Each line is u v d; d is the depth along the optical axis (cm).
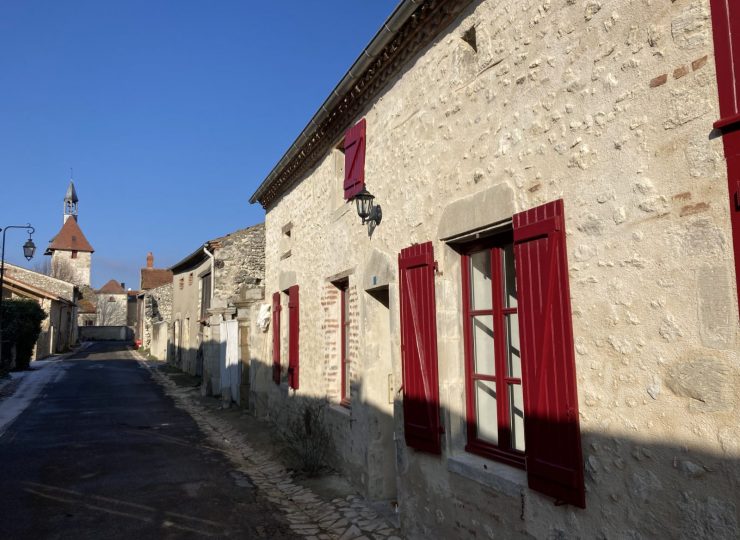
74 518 504
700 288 233
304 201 828
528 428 318
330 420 679
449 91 426
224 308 1477
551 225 307
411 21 460
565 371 294
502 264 382
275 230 1022
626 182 269
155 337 3234
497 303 382
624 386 264
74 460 733
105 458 746
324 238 723
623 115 272
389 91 534
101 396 1473
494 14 374
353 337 604
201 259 1897
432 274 426
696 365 232
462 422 409
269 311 1055
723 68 228
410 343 449
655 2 259
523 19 346
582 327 289
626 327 265
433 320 419
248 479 642
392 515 506
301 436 717
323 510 525
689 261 238
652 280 254
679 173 245
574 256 296
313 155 766
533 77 334
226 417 1116
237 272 1538
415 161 474
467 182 397
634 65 268
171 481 630
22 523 491
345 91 597
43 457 750
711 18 234
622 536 261
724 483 219
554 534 301
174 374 2097
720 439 221
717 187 229
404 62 501
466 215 389
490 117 374
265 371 1056
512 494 333
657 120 255
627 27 272
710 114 233
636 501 255
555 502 296
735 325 220
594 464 277
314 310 755
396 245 502
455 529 391
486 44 381
